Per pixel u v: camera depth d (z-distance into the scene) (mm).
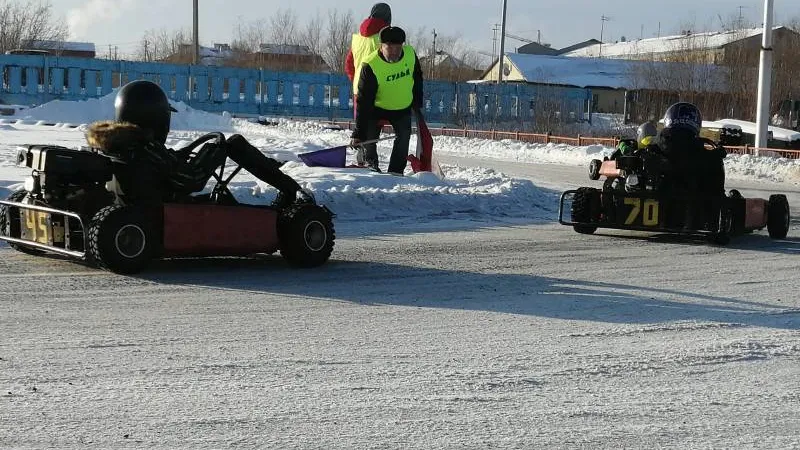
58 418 4641
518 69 69125
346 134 36188
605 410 5055
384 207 14047
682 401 5266
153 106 8805
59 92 47438
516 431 4680
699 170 11828
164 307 7180
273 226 8945
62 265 8664
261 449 4316
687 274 9578
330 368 5684
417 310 7461
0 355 5699
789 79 54594
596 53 96500
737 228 12055
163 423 4617
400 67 16812
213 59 83438
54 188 8211
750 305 8008
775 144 37406
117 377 5348
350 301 7707
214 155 8797
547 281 8938
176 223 8273
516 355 6133
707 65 55531
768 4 28719
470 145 36469
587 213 12258
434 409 4973
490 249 10961
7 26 70875
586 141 37562
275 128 41406
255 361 5773
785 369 5996
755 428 4844
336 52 73562
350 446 4391
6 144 22141
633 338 6715
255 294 7816
